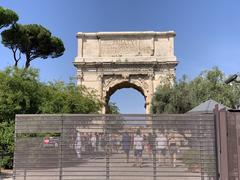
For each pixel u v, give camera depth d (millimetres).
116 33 74500
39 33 75625
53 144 16391
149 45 74500
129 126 16188
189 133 15992
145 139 16078
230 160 15406
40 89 39062
